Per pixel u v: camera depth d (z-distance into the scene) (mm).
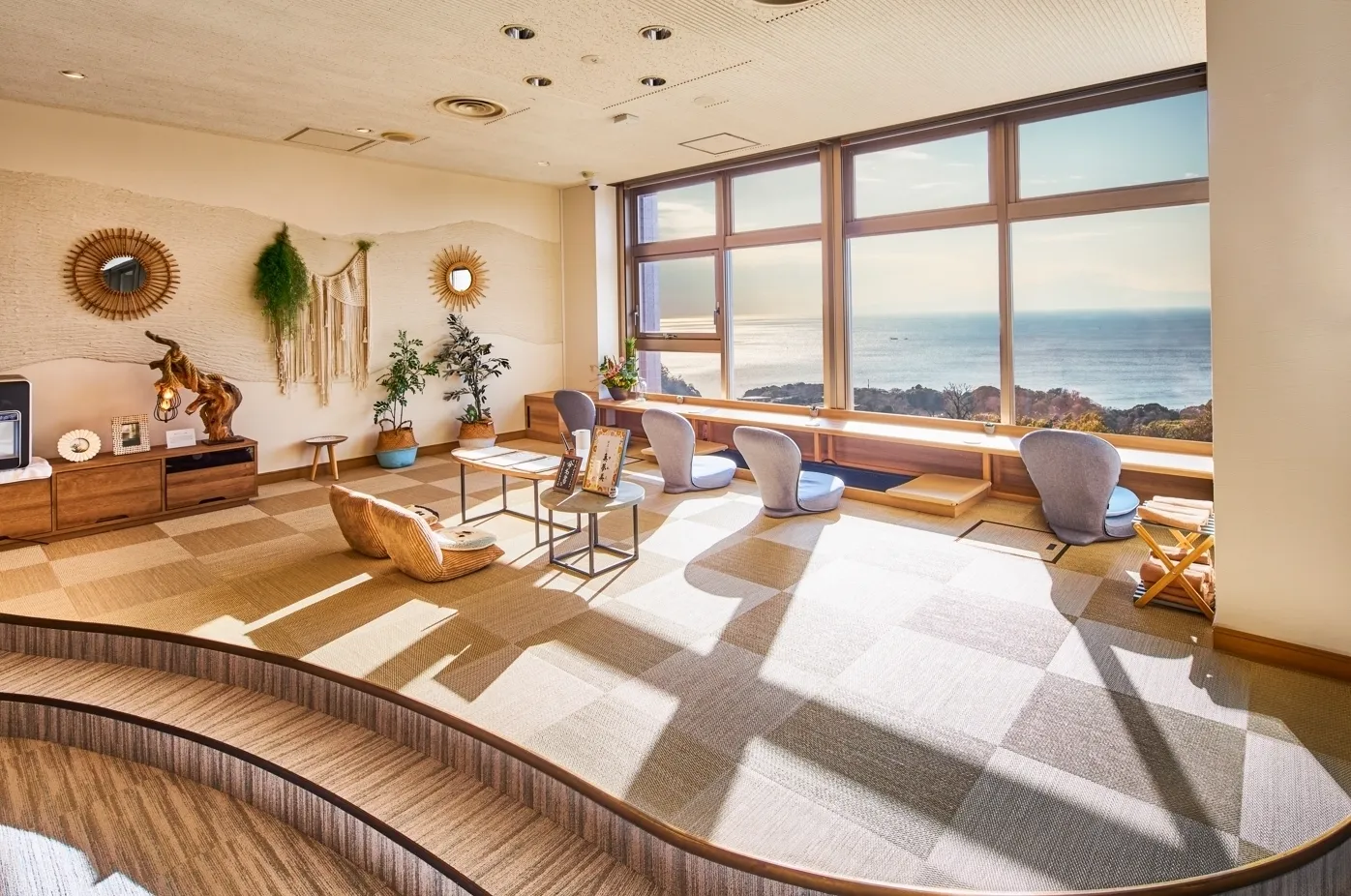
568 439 4996
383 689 2957
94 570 4457
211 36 4184
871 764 2484
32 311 5555
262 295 6676
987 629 3512
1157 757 2502
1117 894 1883
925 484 5992
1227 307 3092
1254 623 3152
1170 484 5305
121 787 2938
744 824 2191
